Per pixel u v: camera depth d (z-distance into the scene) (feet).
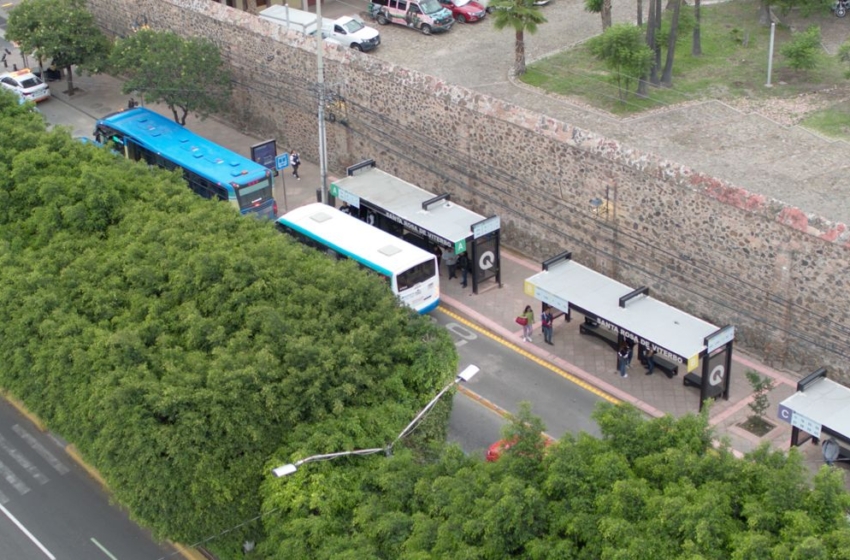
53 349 98.94
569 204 141.90
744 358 128.36
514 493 80.18
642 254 135.74
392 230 154.61
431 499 85.30
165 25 198.29
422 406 99.91
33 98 200.75
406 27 214.48
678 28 182.29
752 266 124.26
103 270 109.70
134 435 87.97
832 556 71.87
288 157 165.99
